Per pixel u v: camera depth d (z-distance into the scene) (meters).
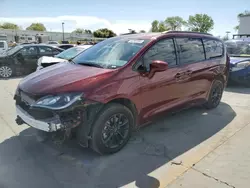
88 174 2.62
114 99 2.87
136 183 2.47
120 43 3.60
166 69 3.25
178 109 3.90
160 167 2.76
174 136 3.59
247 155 3.01
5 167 2.73
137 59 3.13
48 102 2.57
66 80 2.78
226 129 3.85
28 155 3.00
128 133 3.17
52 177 2.56
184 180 2.50
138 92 3.10
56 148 3.17
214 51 4.57
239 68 6.61
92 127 2.76
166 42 3.59
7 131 3.68
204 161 2.88
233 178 2.53
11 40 53.41
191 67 3.91
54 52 10.09
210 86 4.55
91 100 2.64
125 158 2.95
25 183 2.45
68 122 2.55
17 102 3.12
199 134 3.66
